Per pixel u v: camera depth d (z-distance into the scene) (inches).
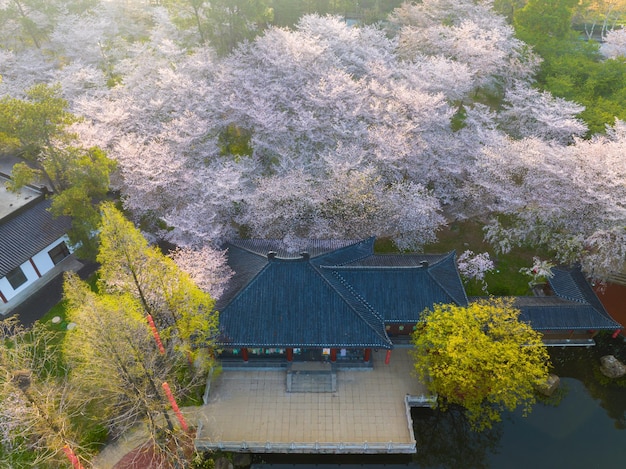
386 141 1549.0
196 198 1482.5
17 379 879.1
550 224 1482.5
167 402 1036.5
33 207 1545.3
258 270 1237.1
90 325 861.8
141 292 1039.6
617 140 1599.4
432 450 1193.4
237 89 1814.7
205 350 1194.0
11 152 1811.0
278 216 1439.5
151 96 1843.0
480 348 1100.5
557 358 1369.3
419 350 1221.1
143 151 1541.6
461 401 1160.2
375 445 1090.7
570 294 1363.2
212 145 1633.9
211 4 2022.6
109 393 1077.1
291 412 1175.0
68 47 2331.4
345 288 1245.7
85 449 991.0
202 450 1103.6
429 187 1726.1
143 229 1593.3
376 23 2591.0
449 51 2191.2
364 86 1861.5
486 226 1557.6
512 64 2111.2
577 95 1942.7
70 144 1449.3
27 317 1392.7
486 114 1857.8
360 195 1428.4
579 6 2945.4
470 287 1489.9
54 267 1571.1
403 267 1269.7
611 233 1381.6
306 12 2576.3
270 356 1279.5
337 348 1140.5
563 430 1216.8
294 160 1593.3
